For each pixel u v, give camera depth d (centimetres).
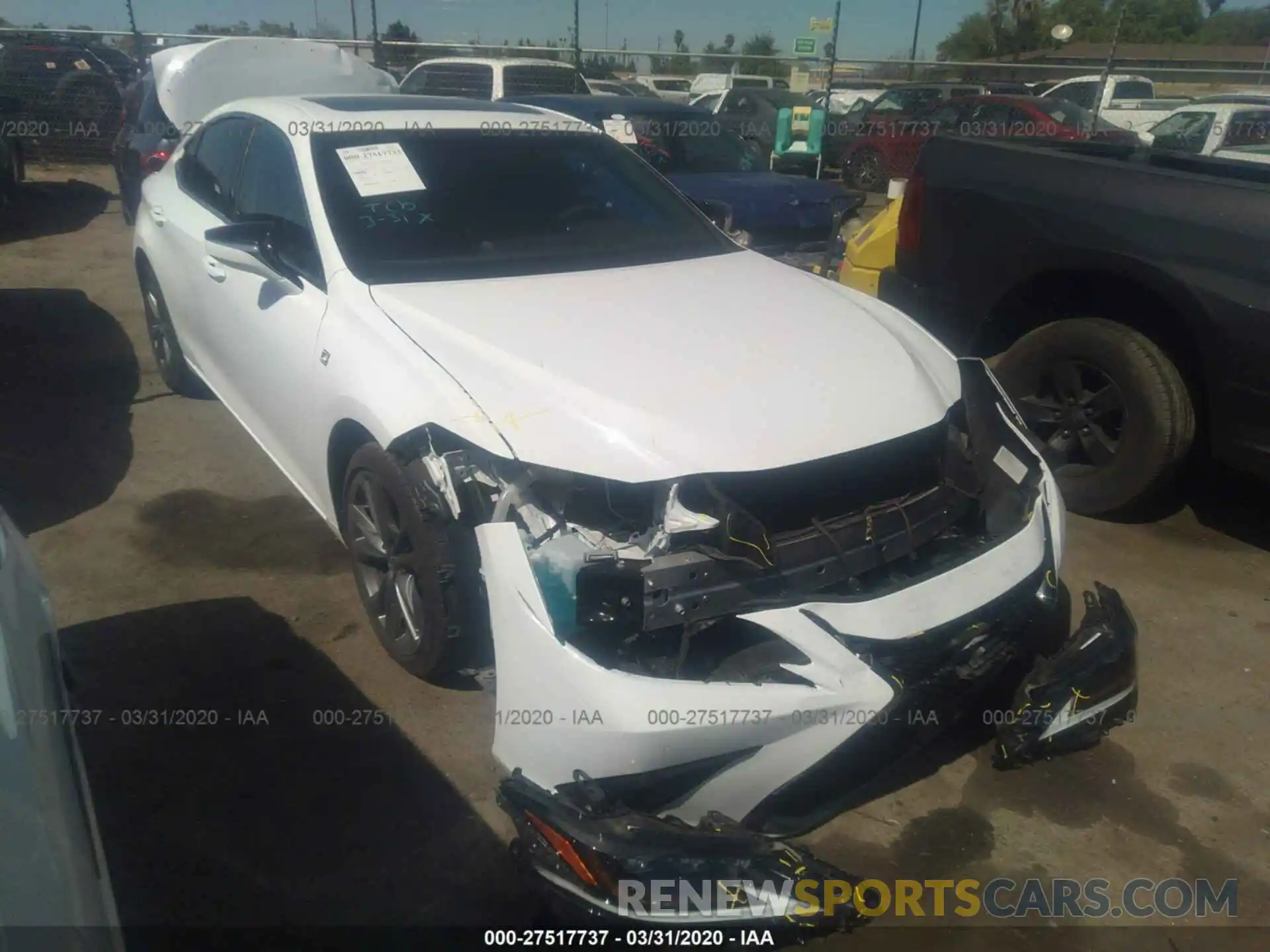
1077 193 408
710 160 825
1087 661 273
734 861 211
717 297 324
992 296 444
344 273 318
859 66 1766
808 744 224
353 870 249
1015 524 280
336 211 336
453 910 239
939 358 318
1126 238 389
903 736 241
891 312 348
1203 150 1327
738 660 233
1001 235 435
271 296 347
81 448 480
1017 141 475
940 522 272
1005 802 279
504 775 266
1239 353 361
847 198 774
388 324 295
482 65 1217
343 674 319
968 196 447
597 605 225
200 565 380
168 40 1416
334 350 305
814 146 1266
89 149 1371
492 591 232
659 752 214
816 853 261
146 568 378
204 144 453
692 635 232
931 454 280
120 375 580
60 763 173
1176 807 279
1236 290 358
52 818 154
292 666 322
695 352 279
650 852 207
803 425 254
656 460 238
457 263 331
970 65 1667
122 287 779
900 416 270
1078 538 422
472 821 264
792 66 1563
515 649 227
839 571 248
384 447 277
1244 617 368
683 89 2059
